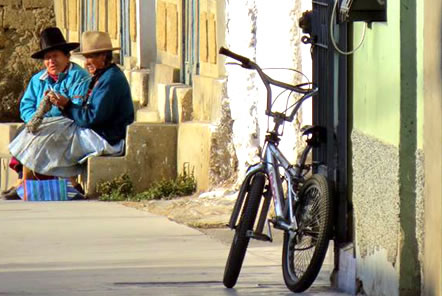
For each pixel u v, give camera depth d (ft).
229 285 69.82
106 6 177.99
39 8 217.36
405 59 56.65
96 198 123.65
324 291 67.56
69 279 74.38
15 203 120.37
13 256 85.81
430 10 53.67
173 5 144.46
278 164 69.97
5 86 207.51
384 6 59.67
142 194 121.90
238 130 114.42
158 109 141.38
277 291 67.92
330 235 65.05
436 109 52.95
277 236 91.66
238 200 71.00
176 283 72.13
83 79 124.06
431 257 53.98
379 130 60.64
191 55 136.56
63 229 99.66
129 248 88.84
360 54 64.90
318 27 71.31
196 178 122.01
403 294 56.90
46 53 124.16
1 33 212.84
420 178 55.98
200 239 93.15
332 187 65.67
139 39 157.69
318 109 71.72
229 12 116.37
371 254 61.87
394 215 57.31
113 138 125.49
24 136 123.44
